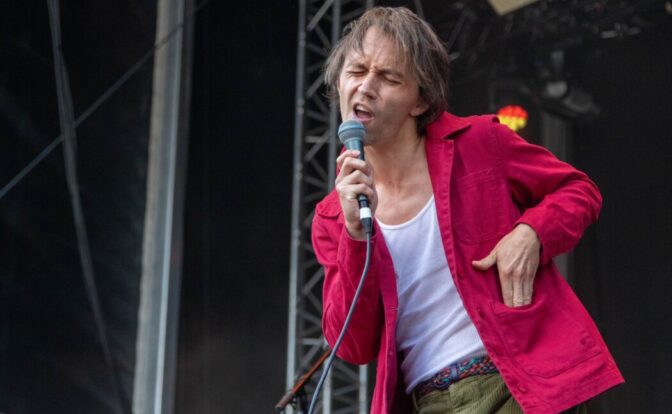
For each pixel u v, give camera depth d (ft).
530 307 10.02
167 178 35.55
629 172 49.03
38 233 32.78
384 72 10.52
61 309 33.14
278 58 42.55
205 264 40.47
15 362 31.86
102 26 35.14
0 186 32.12
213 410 40.04
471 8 45.68
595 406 47.96
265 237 42.50
